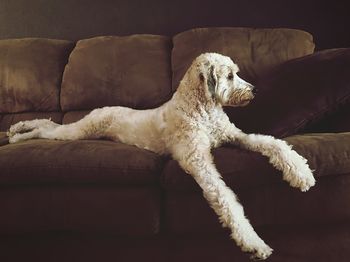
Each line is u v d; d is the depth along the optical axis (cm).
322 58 179
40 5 306
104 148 159
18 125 222
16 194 155
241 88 178
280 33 232
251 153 145
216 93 171
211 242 148
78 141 175
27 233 158
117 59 244
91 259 155
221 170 144
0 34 309
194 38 239
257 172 141
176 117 173
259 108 182
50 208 152
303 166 137
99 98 240
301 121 168
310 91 169
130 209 146
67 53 266
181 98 176
